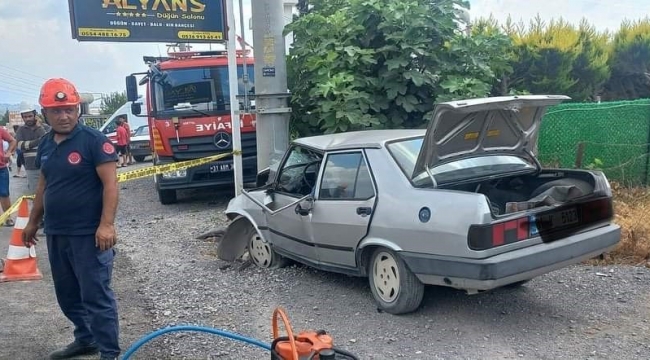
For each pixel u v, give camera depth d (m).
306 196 6.04
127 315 5.79
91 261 4.32
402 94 9.04
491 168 5.61
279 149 9.03
